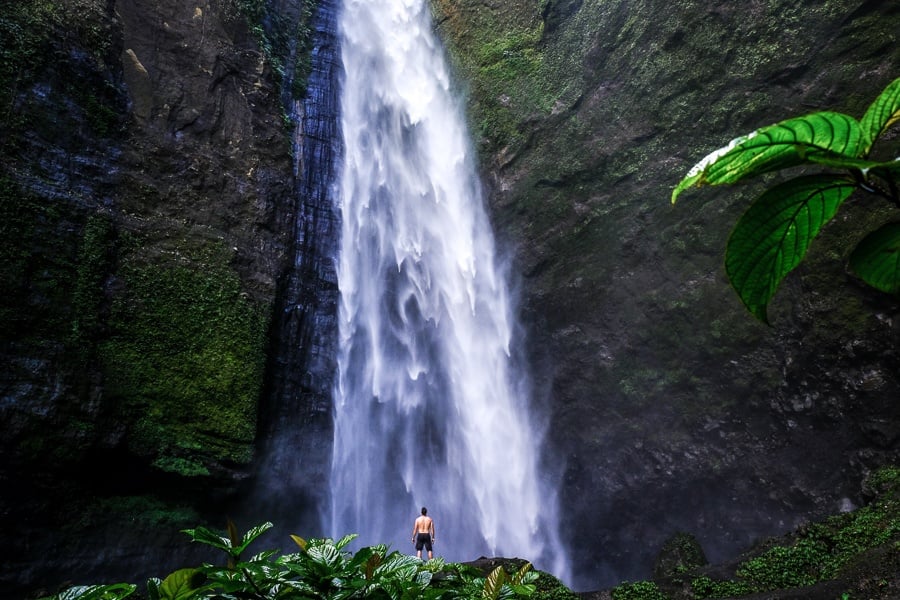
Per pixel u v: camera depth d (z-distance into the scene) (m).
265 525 1.81
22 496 9.58
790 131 0.74
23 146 11.02
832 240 11.36
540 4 17.61
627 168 14.78
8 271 10.21
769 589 7.71
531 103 17.22
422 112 19.81
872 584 6.68
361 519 14.41
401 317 16.89
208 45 15.15
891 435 10.48
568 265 15.69
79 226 11.48
